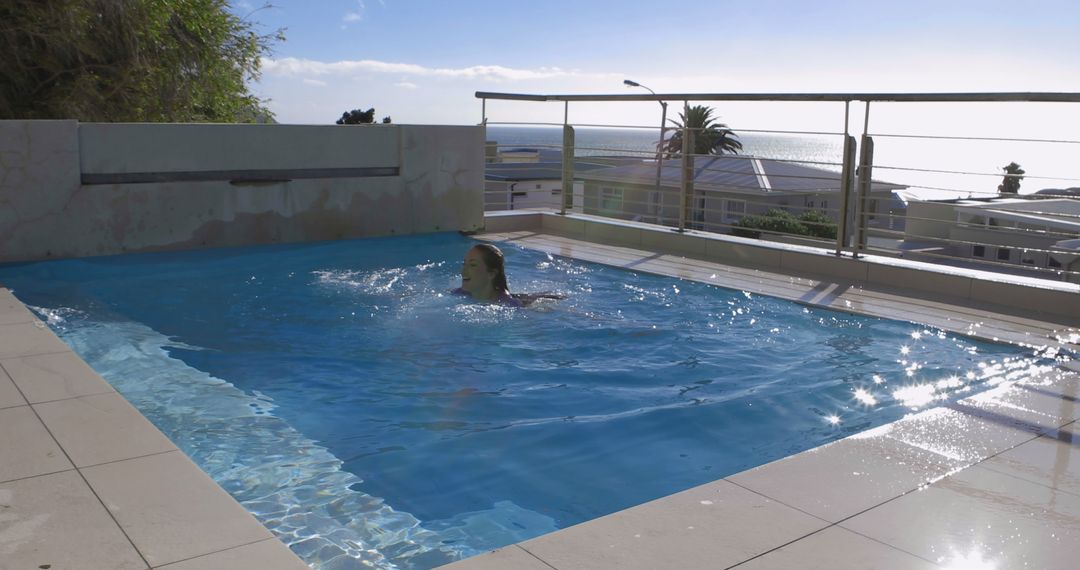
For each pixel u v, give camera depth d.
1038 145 5.32
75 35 10.29
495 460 2.89
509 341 4.48
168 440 2.63
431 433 3.15
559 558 1.98
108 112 11.15
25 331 4.06
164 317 4.95
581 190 21.03
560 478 2.76
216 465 2.79
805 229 17.97
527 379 3.84
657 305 5.41
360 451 2.95
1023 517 2.26
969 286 5.59
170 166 7.04
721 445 3.05
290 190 7.70
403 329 4.71
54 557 1.90
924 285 5.86
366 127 8.05
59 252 6.63
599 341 4.51
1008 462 2.66
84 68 10.75
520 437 3.11
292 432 3.13
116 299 5.41
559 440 3.08
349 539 2.29
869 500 2.36
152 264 6.59
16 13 10.03
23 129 6.36
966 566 1.98
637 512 2.26
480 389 3.69
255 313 5.06
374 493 2.60
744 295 5.70
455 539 2.31
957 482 2.49
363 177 8.09
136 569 1.86
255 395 3.56
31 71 10.46
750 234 17.02
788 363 4.11
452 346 4.38
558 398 3.57
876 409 3.42
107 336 4.50
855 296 5.65
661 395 3.61
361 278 6.22
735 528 2.16
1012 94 5.24
